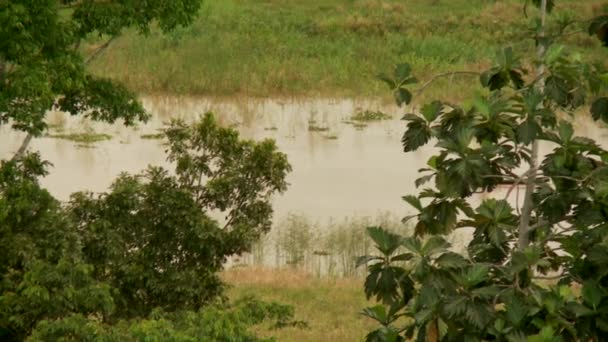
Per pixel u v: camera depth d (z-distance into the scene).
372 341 10.19
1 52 27.66
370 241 43.72
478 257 11.37
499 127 10.60
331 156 58.56
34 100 27.81
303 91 74.31
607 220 10.53
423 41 84.25
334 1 98.75
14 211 25.14
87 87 31.94
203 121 29.22
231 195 29.36
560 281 10.45
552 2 11.58
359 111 69.81
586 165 10.70
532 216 11.45
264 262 43.38
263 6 96.88
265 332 33.47
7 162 27.28
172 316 24.83
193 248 28.34
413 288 10.16
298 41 85.12
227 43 82.38
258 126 65.50
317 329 33.91
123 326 22.52
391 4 96.31
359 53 82.12
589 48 79.56
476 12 92.50
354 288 39.53
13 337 24.09
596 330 9.57
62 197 49.03
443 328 9.59
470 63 79.81
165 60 77.44
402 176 54.97
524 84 11.09
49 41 28.42
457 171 10.26
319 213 48.38
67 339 21.61
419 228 10.92
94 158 56.75
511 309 9.39
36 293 23.22
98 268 27.31
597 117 10.93
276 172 29.25
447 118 10.88
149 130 63.69
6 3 26.95
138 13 31.20
